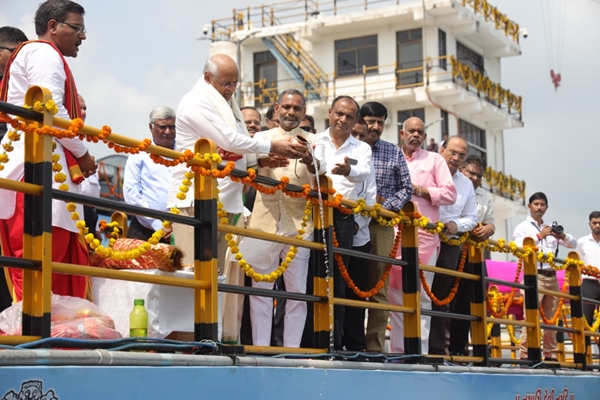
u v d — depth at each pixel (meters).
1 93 4.84
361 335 6.60
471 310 7.29
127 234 6.88
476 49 28.27
